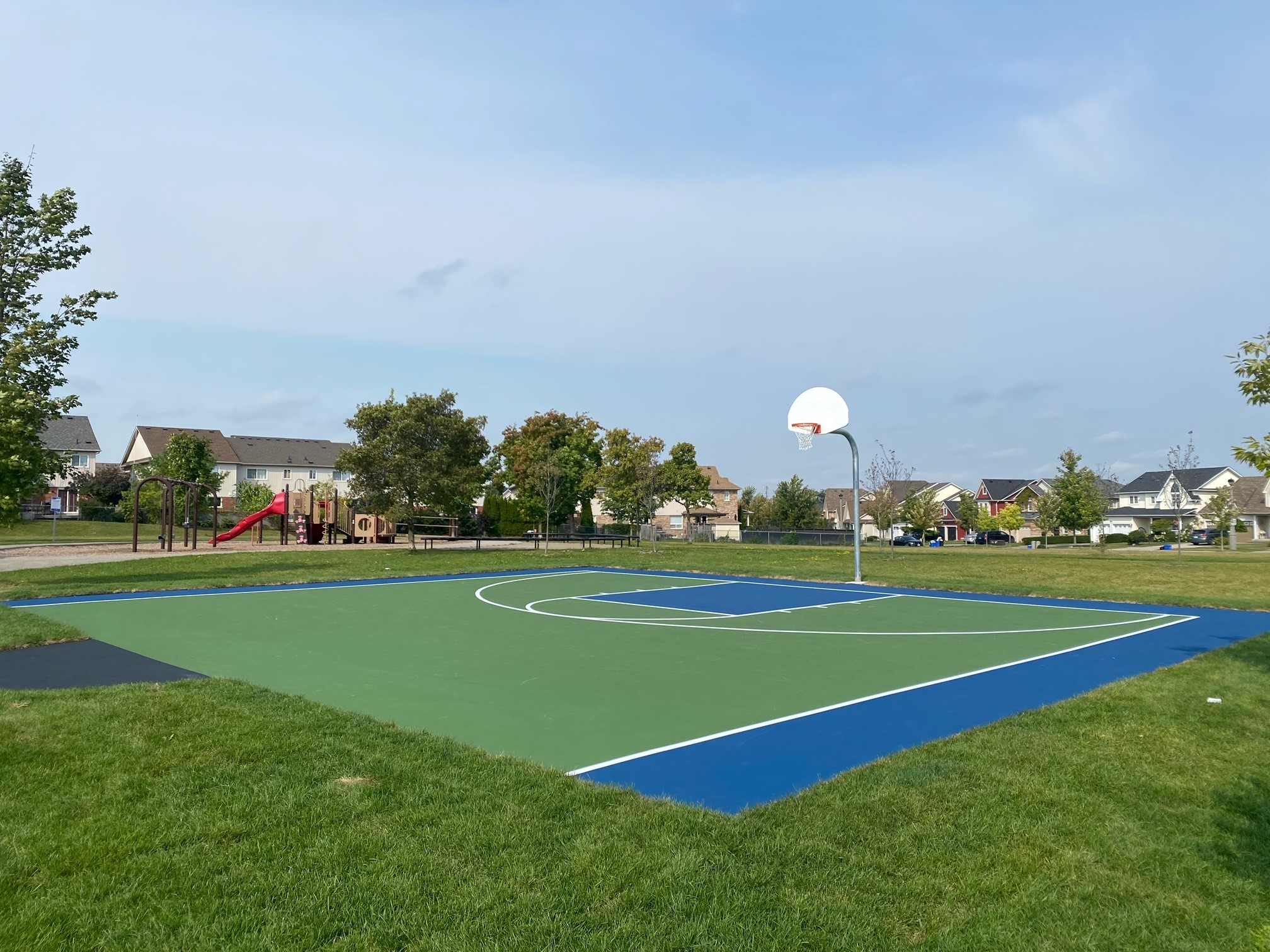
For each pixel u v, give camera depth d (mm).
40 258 18453
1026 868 4594
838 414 23969
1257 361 7777
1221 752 6691
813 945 3791
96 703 7594
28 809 5133
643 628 13992
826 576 24641
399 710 8125
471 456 34750
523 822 5035
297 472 75375
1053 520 55250
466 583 22141
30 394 17391
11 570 23109
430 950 3701
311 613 15328
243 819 5027
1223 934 4012
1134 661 11305
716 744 7078
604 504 58375
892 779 5941
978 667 10797
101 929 3844
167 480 32688
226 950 3678
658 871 4434
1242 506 73062
